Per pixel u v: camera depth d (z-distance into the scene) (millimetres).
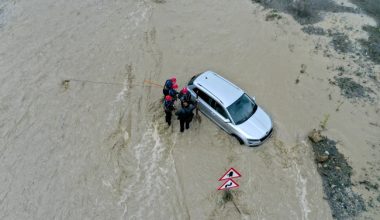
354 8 19969
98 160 12266
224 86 13383
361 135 13312
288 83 15398
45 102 14352
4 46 17016
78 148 12656
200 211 10914
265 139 12695
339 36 17875
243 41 17656
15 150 12555
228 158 12430
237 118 12766
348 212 11102
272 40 17719
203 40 17688
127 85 15164
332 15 19344
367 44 17359
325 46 17297
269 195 11406
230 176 9961
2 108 14039
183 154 12531
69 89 14922
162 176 11828
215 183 11648
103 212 10820
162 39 17672
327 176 12062
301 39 17750
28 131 13211
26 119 13672
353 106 14398
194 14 19484
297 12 19547
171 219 10711
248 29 18422
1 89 14836
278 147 12812
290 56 16781
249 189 11531
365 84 15344
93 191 11375
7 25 18312
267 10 19812
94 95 14672
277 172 12055
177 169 12047
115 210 10883
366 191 11656
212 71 15266
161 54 16797
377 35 17891
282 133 13289
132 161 12266
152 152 12555
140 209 10930
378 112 14180
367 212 11094
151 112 13977
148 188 11484
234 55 16875
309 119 13852
